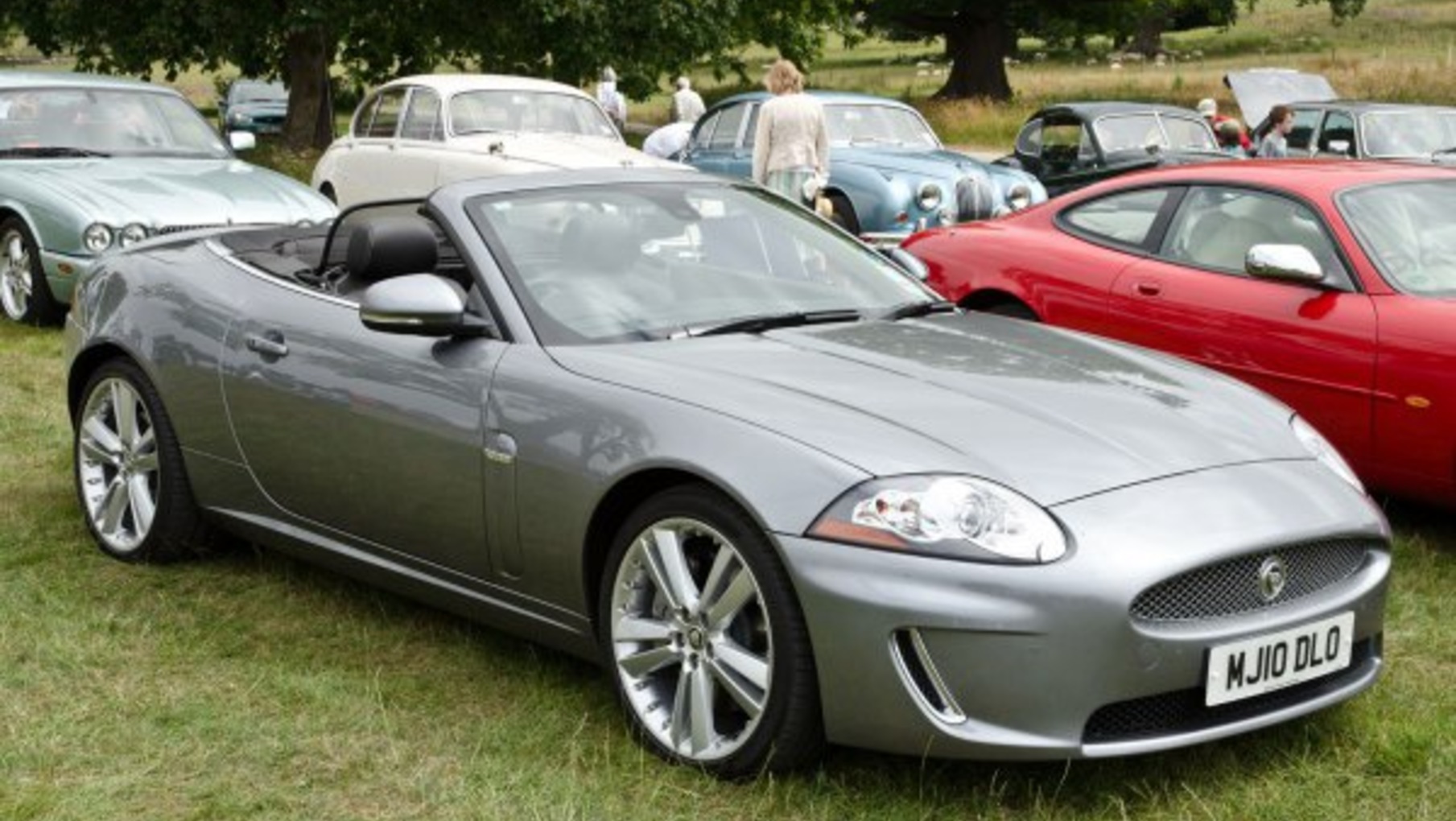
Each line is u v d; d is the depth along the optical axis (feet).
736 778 11.60
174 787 11.67
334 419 14.38
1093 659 10.51
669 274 14.38
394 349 14.02
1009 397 12.26
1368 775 11.85
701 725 11.69
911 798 11.38
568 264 14.11
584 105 45.09
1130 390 12.82
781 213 16.01
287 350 14.97
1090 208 22.41
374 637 14.79
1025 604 10.47
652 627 12.09
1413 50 201.57
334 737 12.51
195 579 16.49
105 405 17.35
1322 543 11.67
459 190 14.65
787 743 11.25
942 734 10.64
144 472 17.02
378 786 11.69
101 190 31.32
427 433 13.51
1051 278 21.86
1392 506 19.58
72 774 11.86
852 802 11.30
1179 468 11.57
